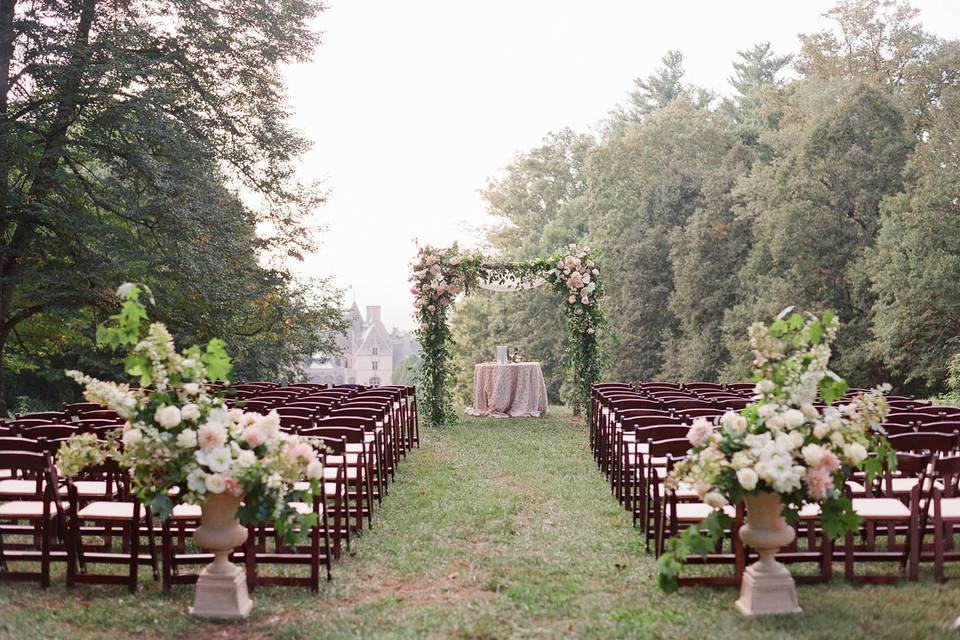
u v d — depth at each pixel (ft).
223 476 15.75
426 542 22.21
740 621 15.56
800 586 17.75
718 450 16.28
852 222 91.20
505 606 16.80
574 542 22.00
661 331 119.44
